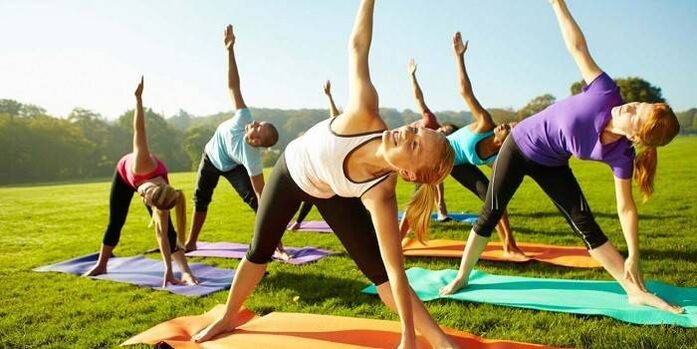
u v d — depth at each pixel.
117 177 5.14
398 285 2.64
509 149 4.11
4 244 7.80
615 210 9.67
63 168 55.09
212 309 3.84
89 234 8.79
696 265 5.03
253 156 5.58
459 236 7.27
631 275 3.77
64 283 5.07
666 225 7.57
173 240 4.96
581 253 5.52
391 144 2.44
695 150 28.84
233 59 5.62
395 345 3.07
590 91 3.62
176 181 25.70
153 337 3.33
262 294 4.51
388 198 2.63
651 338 3.14
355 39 2.68
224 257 6.14
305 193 2.97
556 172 4.08
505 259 5.37
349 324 3.41
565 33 3.75
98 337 3.54
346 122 2.65
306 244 6.86
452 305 3.98
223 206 12.74
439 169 2.49
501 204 4.13
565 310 3.67
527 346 3.04
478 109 5.16
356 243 3.03
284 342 3.14
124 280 5.05
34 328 3.78
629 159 3.63
